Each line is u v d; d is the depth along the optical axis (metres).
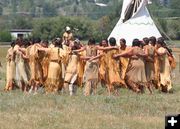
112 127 34.47
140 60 52.75
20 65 54.81
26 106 42.47
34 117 37.56
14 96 48.56
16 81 55.44
